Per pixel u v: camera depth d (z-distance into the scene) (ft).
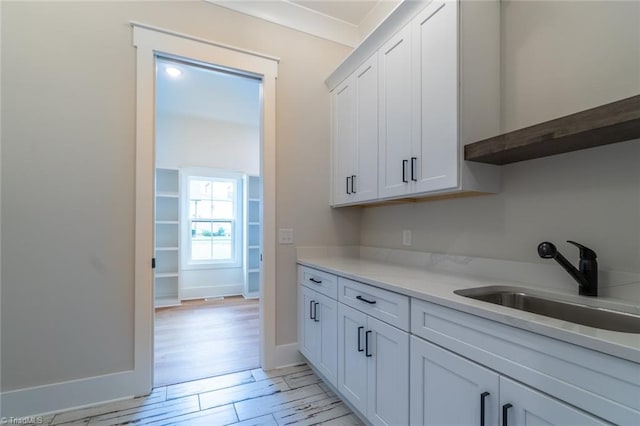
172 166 14.60
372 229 8.34
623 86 3.73
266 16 7.65
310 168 8.18
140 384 6.25
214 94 12.28
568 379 2.52
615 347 2.22
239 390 6.52
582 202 4.11
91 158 6.01
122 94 6.23
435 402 3.82
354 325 5.49
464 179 4.73
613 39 3.83
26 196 5.58
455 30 4.74
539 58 4.64
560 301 3.96
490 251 5.31
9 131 5.49
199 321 11.39
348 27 8.64
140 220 6.31
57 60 5.79
